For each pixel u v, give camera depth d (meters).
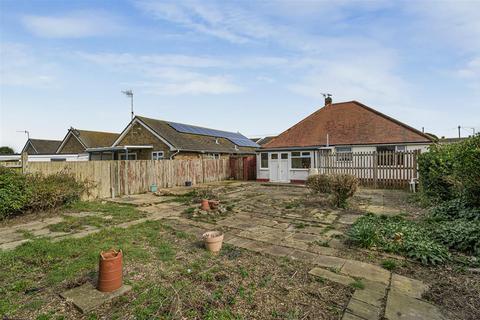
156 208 8.65
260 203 9.20
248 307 2.80
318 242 4.98
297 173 16.91
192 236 5.40
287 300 2.95
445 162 7.01
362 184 14.29
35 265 3.94
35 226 6.30
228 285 3.28
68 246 4.65
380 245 4.55
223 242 5.04
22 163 8.14
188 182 15.20
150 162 13.05
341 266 3.88
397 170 13.29
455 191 6.73
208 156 20.83
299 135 19.05
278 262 4.04
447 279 3.44
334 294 3.08
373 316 2.63
